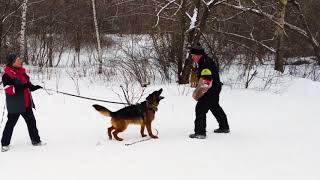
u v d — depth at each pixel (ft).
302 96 39.58
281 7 55.31
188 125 27.66
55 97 36.63
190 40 42.39
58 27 67.77
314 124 28.32
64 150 21.89
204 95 23.68
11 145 22.99
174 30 44.04
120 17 56.59
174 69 45.70
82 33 69.41
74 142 23.49
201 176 18.04
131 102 33.68
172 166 19.25
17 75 21.71
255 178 17.90
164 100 35.37
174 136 24.63
